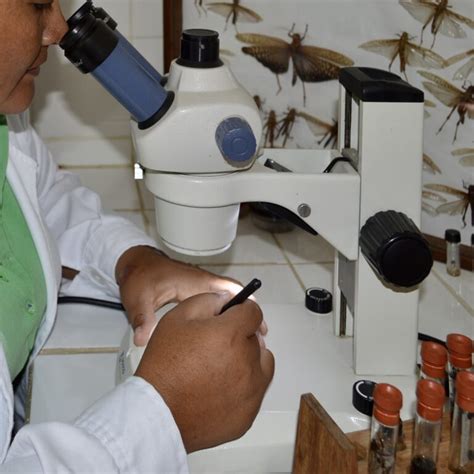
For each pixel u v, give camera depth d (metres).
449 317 0.99
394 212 0.74
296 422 0.74
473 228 1.12
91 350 0.93
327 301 0.90
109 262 0.99
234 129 0.67
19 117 1.01
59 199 1.07
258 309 0.71
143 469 0.62
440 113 1.11
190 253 0.74
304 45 1.23
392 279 0.72
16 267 0.86
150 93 0.68
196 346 0.67
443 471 0.65
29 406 0.84
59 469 0.60
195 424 0.66
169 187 0.71
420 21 1.10
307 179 0.73
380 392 0.64
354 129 0.81
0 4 0.63
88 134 1.48
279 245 1.23
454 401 0.66
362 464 0.64
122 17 1.39
